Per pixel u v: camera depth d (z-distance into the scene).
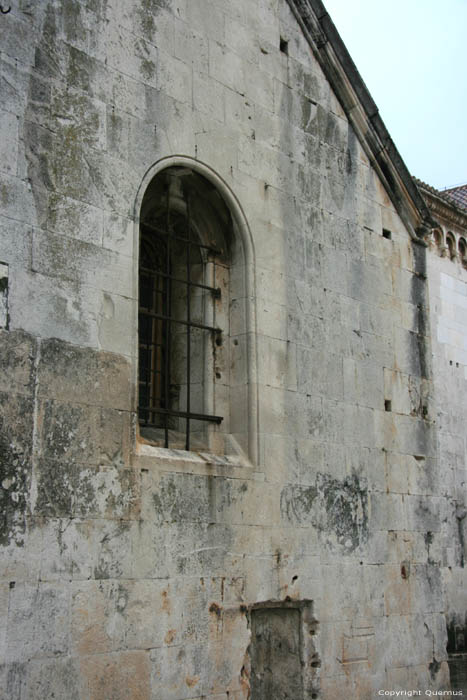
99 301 8.96
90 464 8.55
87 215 9.01
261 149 11.61
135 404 9.15
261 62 11.90
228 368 11.01
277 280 11.45
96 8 9.53
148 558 8.97
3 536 7.66
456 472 18.88
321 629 10.98
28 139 8.54
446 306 19.75
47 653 7.82
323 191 12.56
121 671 8.46
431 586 13.02
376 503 12.34
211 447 10.55
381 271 13.45
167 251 10.35
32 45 8.74
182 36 10.66
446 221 20.09
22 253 8.27
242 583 10.02
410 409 13.44
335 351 12.19
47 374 8.30
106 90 9.48
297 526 10.94
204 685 9.30
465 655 17.50
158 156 10.02
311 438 11.45
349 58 13.26
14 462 7.86
